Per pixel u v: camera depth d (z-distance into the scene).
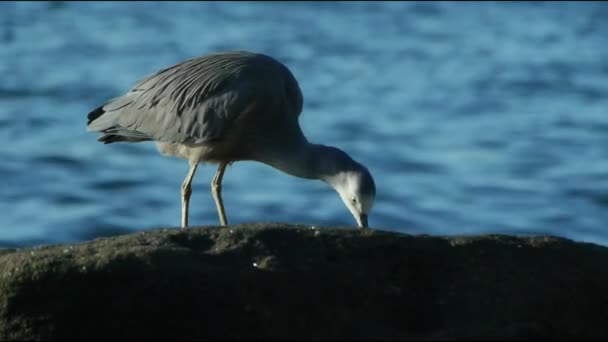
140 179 19.36
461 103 25.56
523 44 31.92
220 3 36.59
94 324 6.83
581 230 17.28
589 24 34.56
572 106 25.45
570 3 38.03
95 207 17.70
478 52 30.89
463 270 7.25
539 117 24.47
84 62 27.86
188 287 6.85
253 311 6.83
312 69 28.62
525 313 7.04
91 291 6.86
